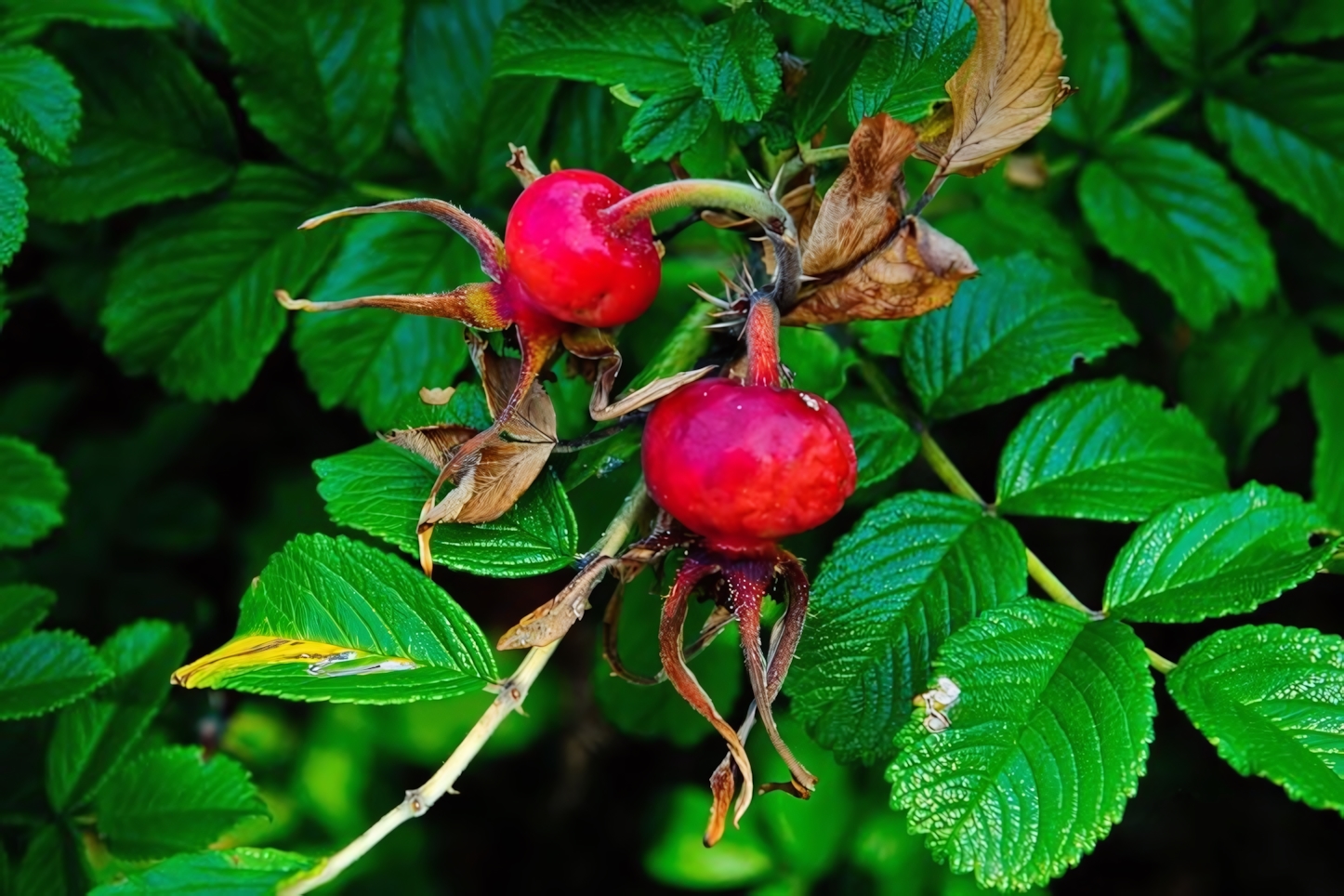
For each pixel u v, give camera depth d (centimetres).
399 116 54
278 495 62
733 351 45
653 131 47
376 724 65
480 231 44
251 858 44
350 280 52
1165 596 46
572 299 43
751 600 43
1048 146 56
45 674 49
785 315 45
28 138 49
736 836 59
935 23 46
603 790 78
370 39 52
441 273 52
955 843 44
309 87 52
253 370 52
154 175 52
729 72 46
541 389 45
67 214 52
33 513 52
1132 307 57
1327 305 57
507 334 44
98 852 53
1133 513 48
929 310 44
